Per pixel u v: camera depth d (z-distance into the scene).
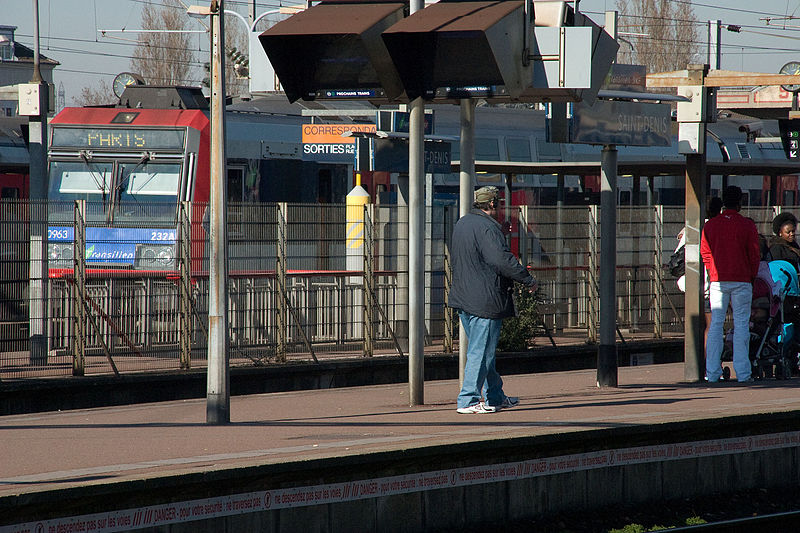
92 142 80.25
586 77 41.38
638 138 50.16
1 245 51.12
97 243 54.34
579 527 34.94
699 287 53.75
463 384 42.06
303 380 58.69
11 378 50.44
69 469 30.06
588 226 70.31
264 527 30.00
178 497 28.59
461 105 44.91
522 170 79.31
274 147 86.50
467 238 41.50
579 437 35.62
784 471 41.09
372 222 62.69
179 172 78.75
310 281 60.44
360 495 31.62
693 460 38.78
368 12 43.31
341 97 44.44
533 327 67.25
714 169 86.69
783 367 54.25
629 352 70.06
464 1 42.06
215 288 40.72
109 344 53.75
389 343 63.34
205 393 55.59
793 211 79.00
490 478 34.12
